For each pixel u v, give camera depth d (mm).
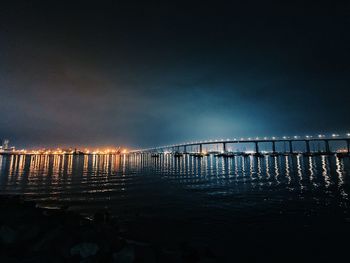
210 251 14758
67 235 13320
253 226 21156
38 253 11242
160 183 58875
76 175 82500
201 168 114375
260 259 14055
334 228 20375
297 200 34750
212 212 27016
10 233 12750
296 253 14938
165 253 13406
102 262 11047
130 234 18844
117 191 45938
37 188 50594
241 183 57375
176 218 24250
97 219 21500
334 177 68062
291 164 134750
